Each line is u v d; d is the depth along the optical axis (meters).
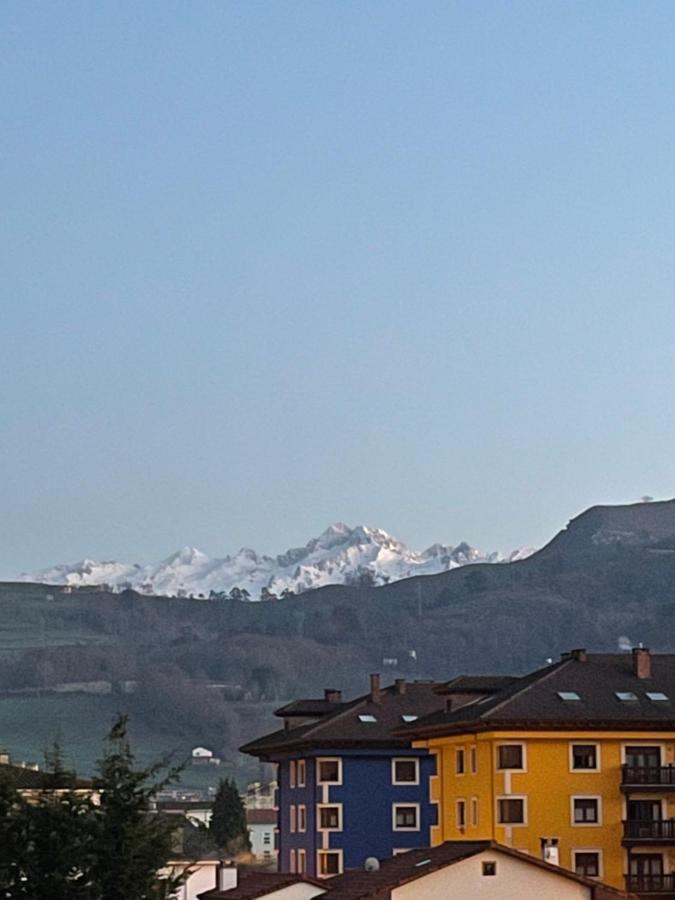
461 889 71.81
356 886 75.25
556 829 100.25
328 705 133.50
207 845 153.12
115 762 55.75
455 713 107.81
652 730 102.00
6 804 54.50
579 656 108.06
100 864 53.81
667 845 100.38
